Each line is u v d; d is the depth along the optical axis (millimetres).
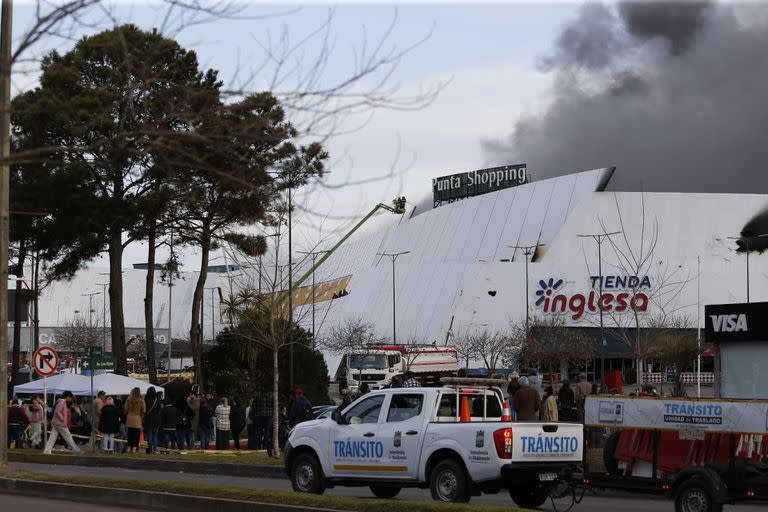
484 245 126562
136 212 45094
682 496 16781
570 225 114562
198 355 48125
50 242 47875
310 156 17734
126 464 31578
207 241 47844
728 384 30844
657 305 108750
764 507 20219
